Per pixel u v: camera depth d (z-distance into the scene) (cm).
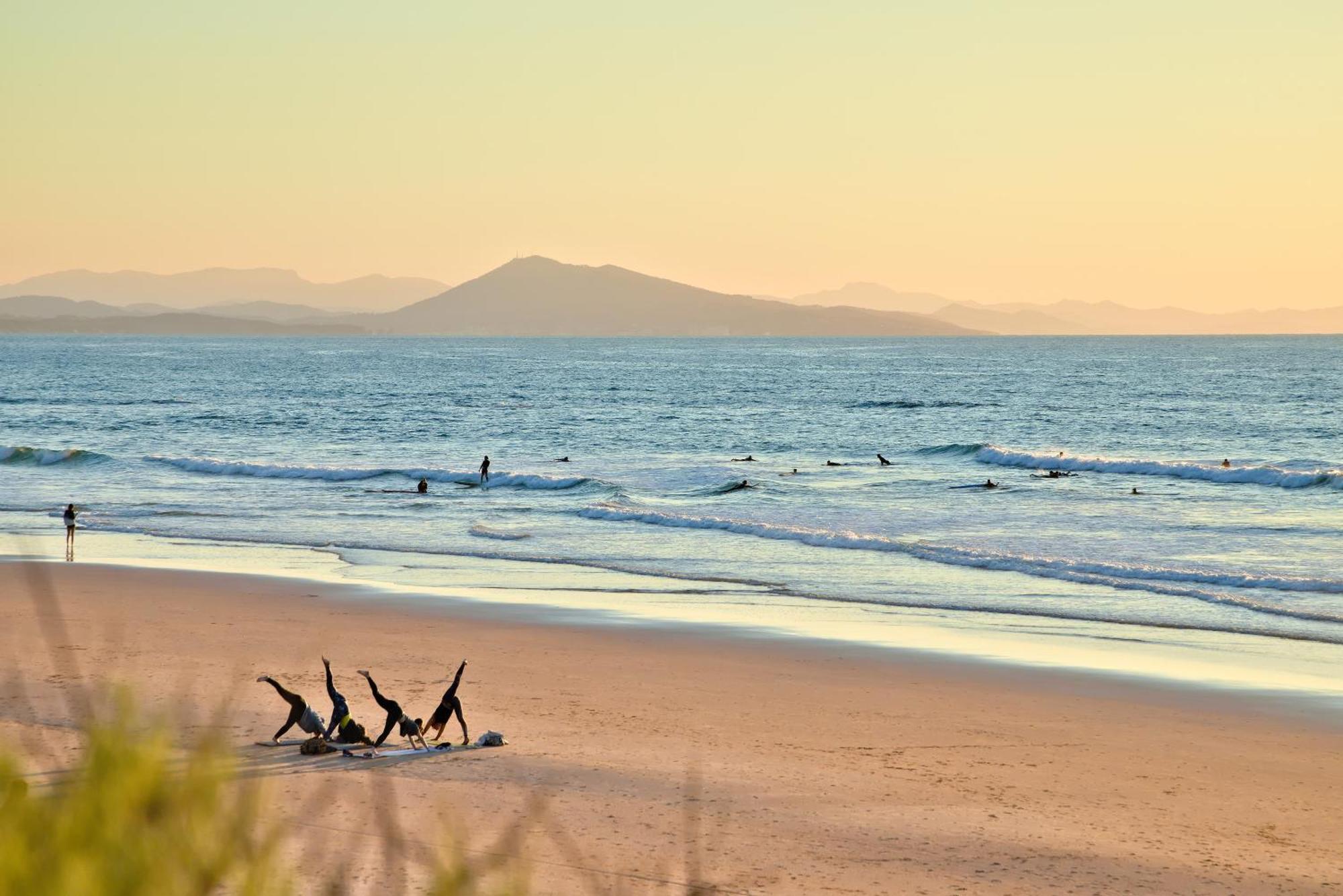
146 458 19175
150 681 5531
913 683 5931
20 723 4322
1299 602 8150
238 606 7725
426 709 5275
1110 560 10038
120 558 10062
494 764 4400
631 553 10406
